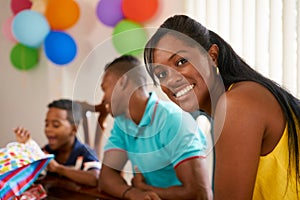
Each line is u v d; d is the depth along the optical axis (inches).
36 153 46.1
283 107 31.8
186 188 44.9
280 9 57.4
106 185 51.1
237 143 29.4
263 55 58.8
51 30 75.5
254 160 29.7
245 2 59.7
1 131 92.6
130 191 49.0
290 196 32.9
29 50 80.7
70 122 64.9
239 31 61.2
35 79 85.9
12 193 42.6
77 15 74.3
